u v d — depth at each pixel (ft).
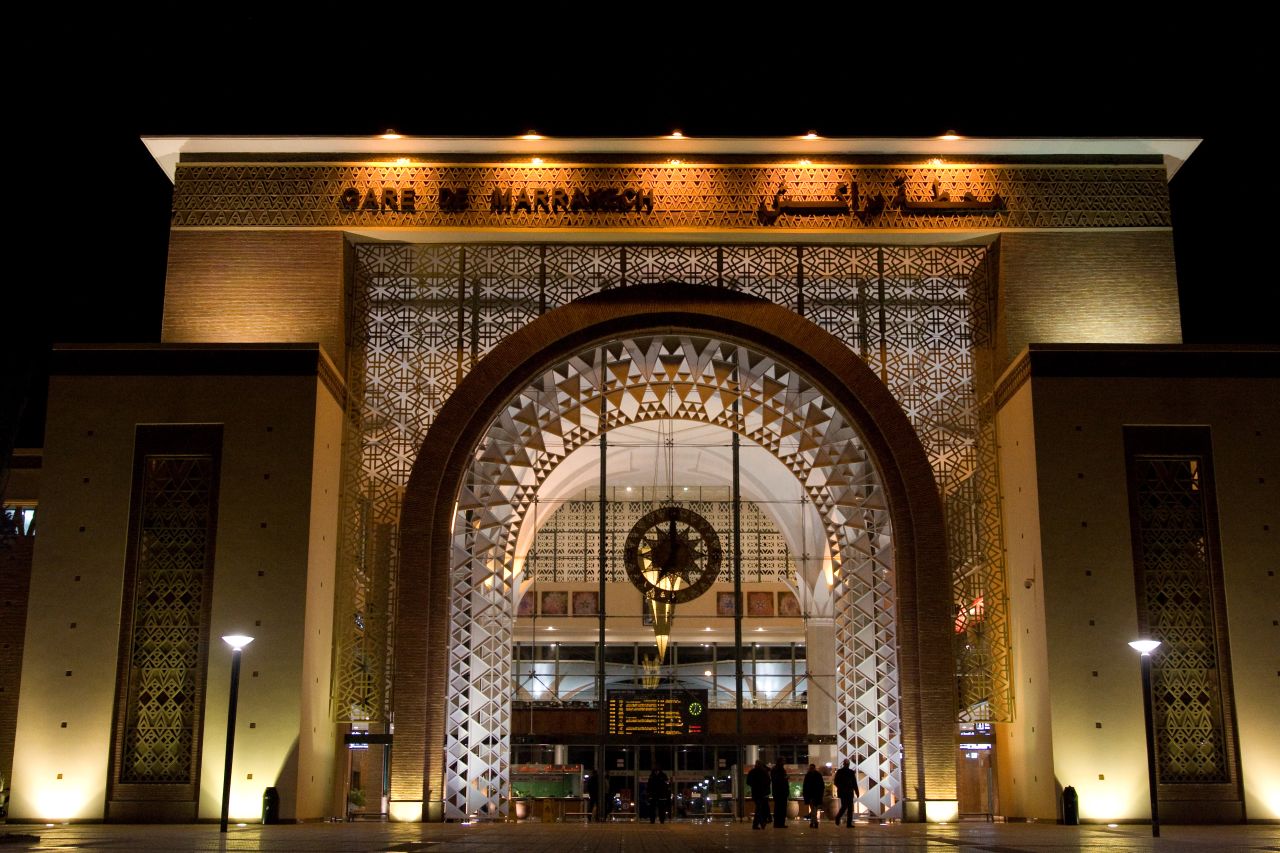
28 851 38.78
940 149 80.69
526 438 83.56
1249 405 74.49
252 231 79.56
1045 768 71.61
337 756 76.74
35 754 69.62
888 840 52.47
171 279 78.84
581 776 98.89
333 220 79.46
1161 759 70.90
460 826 68.64
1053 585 72.18
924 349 80.69
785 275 81.05
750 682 115.34
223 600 71.15
